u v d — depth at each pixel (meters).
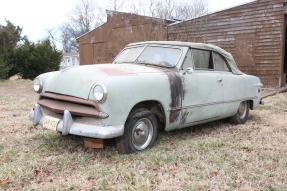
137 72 5.37
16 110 9.31
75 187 4.15
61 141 5.91
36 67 22.39
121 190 4.08
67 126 4.96
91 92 4.87
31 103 10.62
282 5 15.04
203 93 6.34
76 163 4.92
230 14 16.86
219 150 5.65
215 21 17.42
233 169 4.82
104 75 4.99
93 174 4.52
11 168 4.66
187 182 4.34
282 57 15.24
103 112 4.80
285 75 16.30
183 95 5.90
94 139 5.08
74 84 5.09
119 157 5.12
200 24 17.97
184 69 6.04
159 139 6.18
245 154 5.44
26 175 4.46
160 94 5.48
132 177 4.46
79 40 26.19
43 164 4.82
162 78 5.57
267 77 15.71
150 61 6.19
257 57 16.02
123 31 22.16
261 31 15.80
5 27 22.00
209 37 17.69
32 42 23.73
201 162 5.05
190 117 6.16
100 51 24.53
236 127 7.40
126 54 6.62
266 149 5.78
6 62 20.86
